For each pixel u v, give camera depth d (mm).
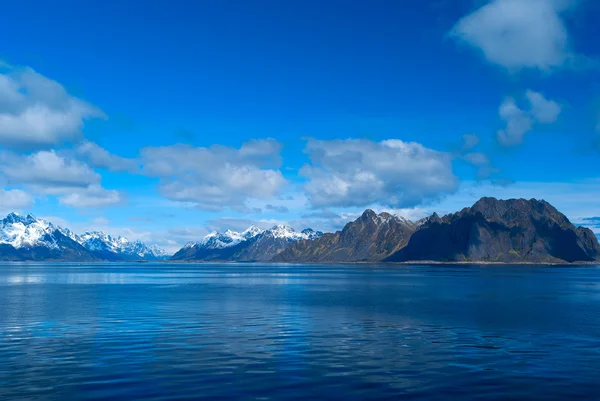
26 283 162375
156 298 99375
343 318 65938
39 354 42281
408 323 61094
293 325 59594
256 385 32875
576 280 182375
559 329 55969
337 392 31391
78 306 82062
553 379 34375
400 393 31188
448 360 40125
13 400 29750
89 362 39250
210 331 54844
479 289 128500
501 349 44469
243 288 135375
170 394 30906
